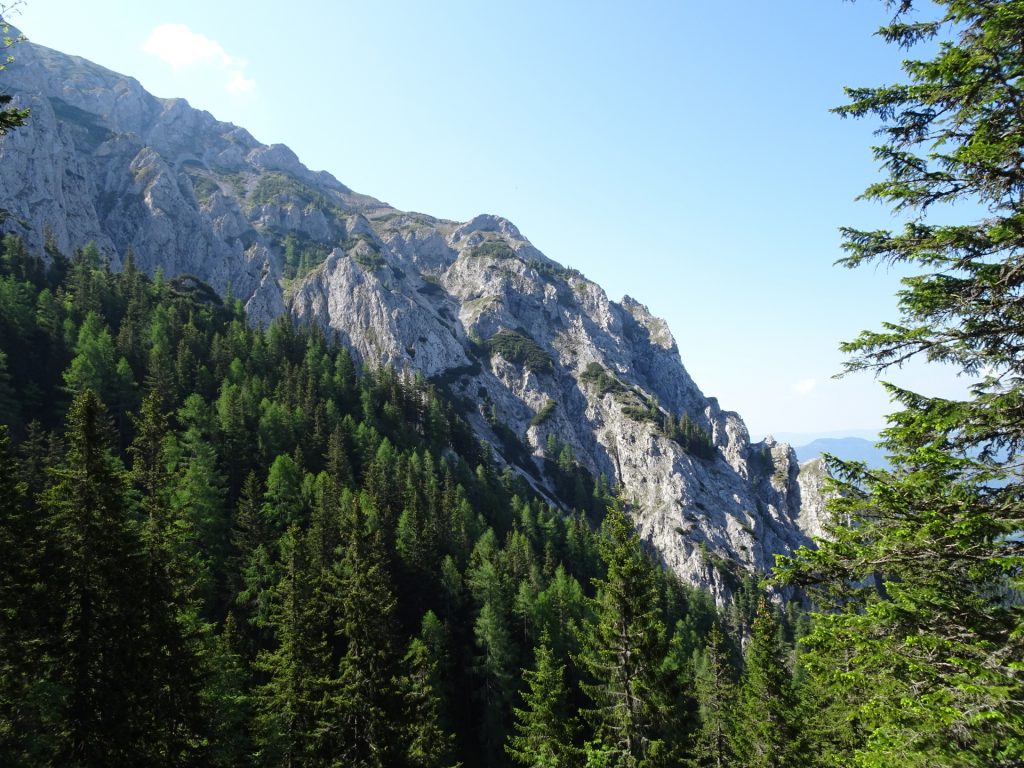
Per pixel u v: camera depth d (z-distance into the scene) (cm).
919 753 911
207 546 4934
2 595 1856
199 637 2703
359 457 8475
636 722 2127
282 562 4550
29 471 4741
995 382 1048
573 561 9306
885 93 1105
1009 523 918
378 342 19600
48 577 2022
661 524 16125
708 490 17600
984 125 1009
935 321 1112
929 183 1102
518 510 10662
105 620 2061
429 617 4928
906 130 1132
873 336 1125
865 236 1178
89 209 17288
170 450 5566
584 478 18375
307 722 2966
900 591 1138
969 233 1033
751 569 14900
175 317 10000
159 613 2262
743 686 3488
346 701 2577
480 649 5256
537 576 6706
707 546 15462
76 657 1981
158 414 4666
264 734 2858
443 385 19350
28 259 9888
